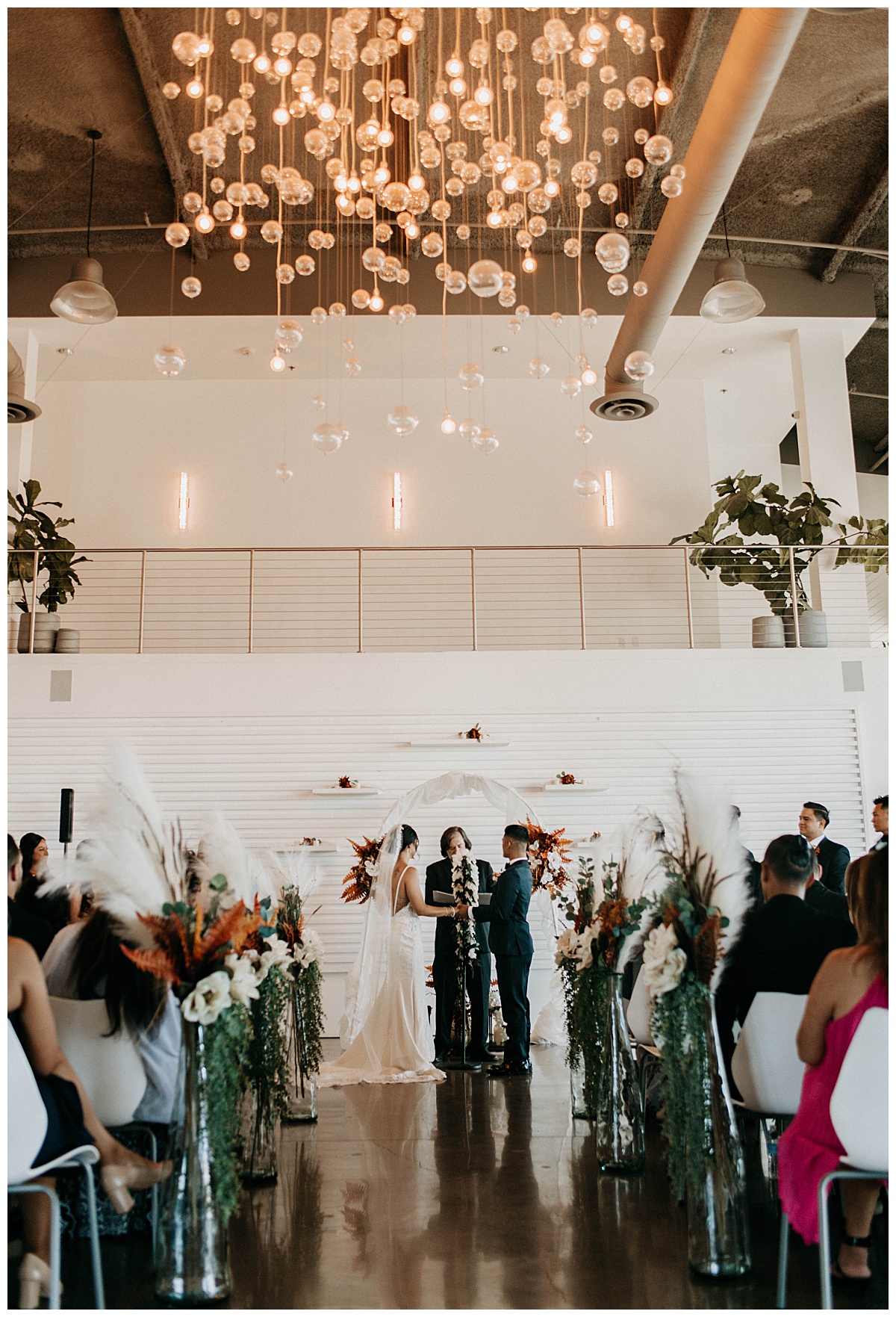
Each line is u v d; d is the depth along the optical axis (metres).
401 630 12.76
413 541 13.03
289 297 11.73
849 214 11.34
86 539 12.84
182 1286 3.07
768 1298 3.09
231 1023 3.27
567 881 7.76
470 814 9.87
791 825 9.97
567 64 8.88
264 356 12.59
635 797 9.95
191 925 3.25
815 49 8.84
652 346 9.80
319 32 8.65
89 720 9.88
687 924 3.42
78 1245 3.72
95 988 3.50
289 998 5.48
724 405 14.16
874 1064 2.86
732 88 6.29
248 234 11.63
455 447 13.26
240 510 13.02
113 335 12.01
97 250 11.82
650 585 12.92
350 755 9.91
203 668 9.99
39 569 11.12
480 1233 3.70
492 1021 8.04
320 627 12.70
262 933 4.21
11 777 9.75
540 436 13.30
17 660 9.95
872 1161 2.86
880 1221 3.67
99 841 3.22
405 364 12.90
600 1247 3.54
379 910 7.29
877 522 11.44
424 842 9.82
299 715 9.96
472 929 7.45
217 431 13.20
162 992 3.43
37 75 9.09
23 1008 2.99
